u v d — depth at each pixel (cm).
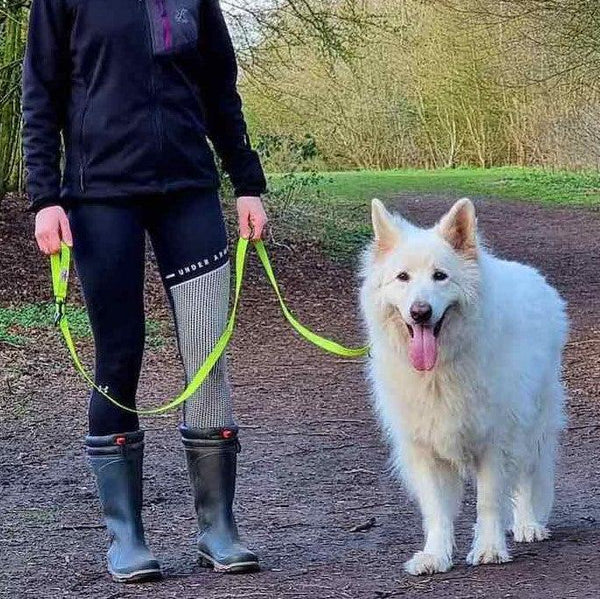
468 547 482
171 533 513
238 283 442
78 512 562
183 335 424
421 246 445
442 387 443
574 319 1325
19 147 1828
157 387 966
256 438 757
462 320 441
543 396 496
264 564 448
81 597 409
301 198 2512
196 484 439
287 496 591
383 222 464
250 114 2822
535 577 418
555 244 2172
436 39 3572
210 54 433
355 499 582
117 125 405
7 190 1728
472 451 457
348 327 1327
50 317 1224
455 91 3694
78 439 751
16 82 1548
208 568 442
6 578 441
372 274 463
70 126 413
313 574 430
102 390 423
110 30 402
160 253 424
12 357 1024
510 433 456
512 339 459
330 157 3819
